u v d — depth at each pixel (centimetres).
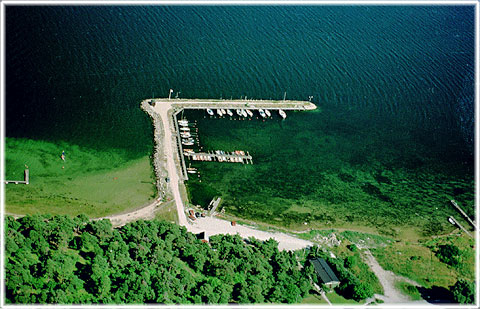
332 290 19088
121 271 17450
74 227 19438
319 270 19475
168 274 17312
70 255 17825
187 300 17012
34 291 16100
